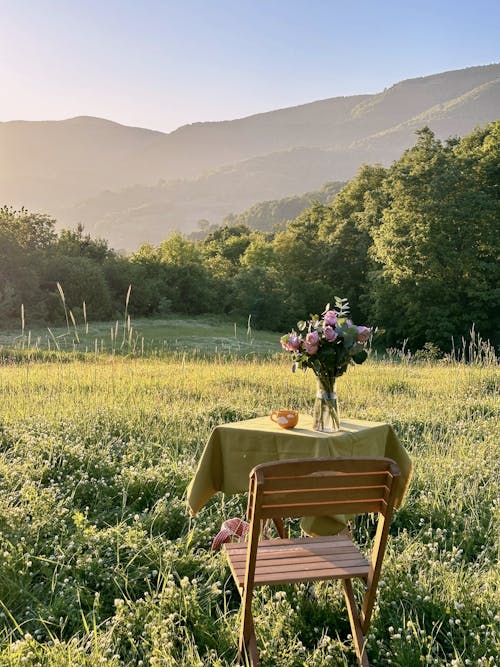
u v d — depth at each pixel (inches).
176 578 168.7
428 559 177.3
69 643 132.8
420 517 216.5
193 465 261.1
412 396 478.6
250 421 185.6
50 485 235.5
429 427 347.9
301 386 510.3
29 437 289.0
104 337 1433.3
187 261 2662.4
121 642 140.3
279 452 168.7
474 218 1549.0
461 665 127.6
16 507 202.5
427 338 1609.3
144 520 201.9
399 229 1628.9
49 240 2335.1
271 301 2290.8
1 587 156.3
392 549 183.6
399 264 1628.9
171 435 316.2
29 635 131.3
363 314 2090.3
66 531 190.2
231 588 167.9
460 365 607.2
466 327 1577.3
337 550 143.9
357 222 2217.0
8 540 178.7
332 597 158.4
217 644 139.3
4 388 454.3
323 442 163.8
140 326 1881.2
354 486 125.6
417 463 267.7
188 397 437.4
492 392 486.0
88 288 2064.5
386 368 645.3
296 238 2588.6
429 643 138.3
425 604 153.3
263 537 180.5
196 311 2440.9
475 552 191.9
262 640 138.6
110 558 176.7
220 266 2908.5
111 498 225.8
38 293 1957.4
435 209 1567.4
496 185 1641.2
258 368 635.5
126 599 151.3
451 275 1594.5
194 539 191.8
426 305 1624.0
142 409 373.1
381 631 144.9
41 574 170.9
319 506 126.1
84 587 159.6
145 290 2304.4
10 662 125.0
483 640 139.1
